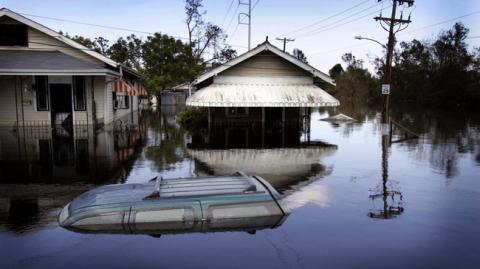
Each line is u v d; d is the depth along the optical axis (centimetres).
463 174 1020
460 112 4153
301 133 2059
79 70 1878
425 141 1733
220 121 2455
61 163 1131
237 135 1933
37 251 511
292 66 2378
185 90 4925
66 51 2139
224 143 1636
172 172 1026
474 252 526
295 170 1068
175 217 587
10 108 2027
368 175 1004
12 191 810
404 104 6266
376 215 672
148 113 3709
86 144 1516
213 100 2127
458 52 5459
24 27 2097
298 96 2217
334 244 543
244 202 619
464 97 5034
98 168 1065
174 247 523
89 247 522
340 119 2975
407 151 1430
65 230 577
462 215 680
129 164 1134
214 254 504
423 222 641
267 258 495
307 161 1215
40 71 1834
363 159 1254
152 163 1155
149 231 573
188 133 2005
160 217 585
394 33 2197
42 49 2125
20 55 2017
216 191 638
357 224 625
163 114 3575
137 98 3962
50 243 535
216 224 593
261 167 1110
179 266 471
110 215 585
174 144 1584
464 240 567
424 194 818
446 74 5369
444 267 480
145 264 477
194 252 509
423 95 5938
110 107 2314
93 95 2059
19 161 1155
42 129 1952
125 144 1545
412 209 710
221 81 2330
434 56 5991
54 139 1634
